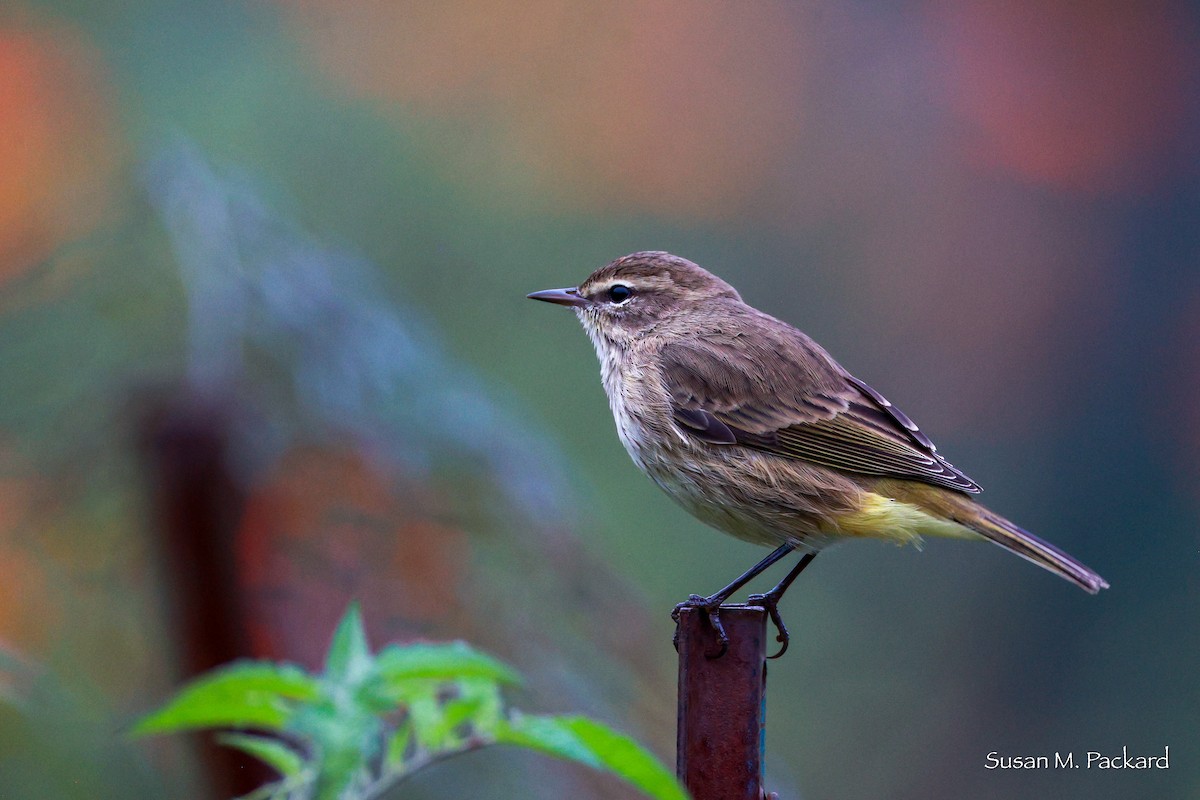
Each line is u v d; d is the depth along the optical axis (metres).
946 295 15.65
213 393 8.45
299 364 9.09
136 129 11.69
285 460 8.77
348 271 9.88
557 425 12.34
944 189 15.73
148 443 8.34
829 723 13.34
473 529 8.97
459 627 8.58
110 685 8.72
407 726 3.75
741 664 5.56
